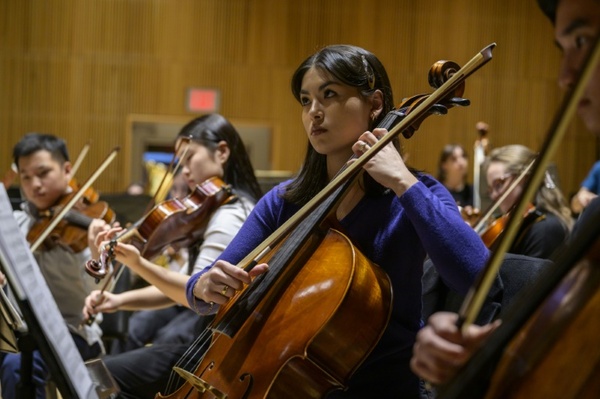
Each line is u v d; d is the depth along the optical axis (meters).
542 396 1.03
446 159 5.94
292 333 1.77
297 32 7.58
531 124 7.72
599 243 1.07
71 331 3.24
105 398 2.06
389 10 7.59
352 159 1.89
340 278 1.78
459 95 1.89
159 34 7.52
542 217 3.21
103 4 7.48
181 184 4.62
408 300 1.93
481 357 1.07
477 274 1.70
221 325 1.86
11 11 7.39
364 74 1.96
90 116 7.49
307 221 1.93
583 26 1.10
